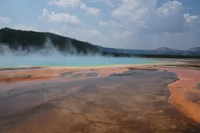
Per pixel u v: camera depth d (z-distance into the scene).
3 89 6.91
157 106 5.07
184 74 12.24
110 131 3.49
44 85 7.79
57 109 4.71
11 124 3.73
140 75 11.59
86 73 11.93
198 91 6.95
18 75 10.13
